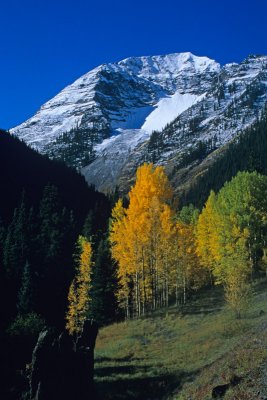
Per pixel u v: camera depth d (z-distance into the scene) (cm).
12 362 2991
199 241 6116
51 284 6444
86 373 2767
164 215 5503
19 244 7075
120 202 6369
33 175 12244
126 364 3581
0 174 10894
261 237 5703
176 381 2970
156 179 5678
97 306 5772
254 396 1881
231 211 5675
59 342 2755
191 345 3788
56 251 7075
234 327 3775
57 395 2575
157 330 4609
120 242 5566
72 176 13850
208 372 2656
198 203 14250
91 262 6144
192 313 4909
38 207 10425
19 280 5994
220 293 5522
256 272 5697
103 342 4584
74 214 10169
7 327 3956
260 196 5800
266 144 16012
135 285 5609
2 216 9269
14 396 2631
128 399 2916
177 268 5609
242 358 2339
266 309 4097
